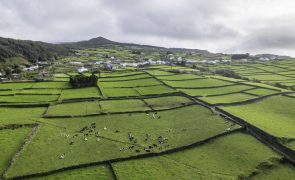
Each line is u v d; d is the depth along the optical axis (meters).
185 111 101.56
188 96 119.31
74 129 84.12
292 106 103.56
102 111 100.06
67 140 75.88
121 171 61.28
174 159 67.19
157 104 110.25
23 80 154.12
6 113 97.56
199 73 174.50
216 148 72.50
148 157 67.88
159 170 62.22
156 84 140.62
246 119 87.31
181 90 128.12
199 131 82.31
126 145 73.50
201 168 63.25
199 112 99.19
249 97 116.44
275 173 61.78
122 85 139.62
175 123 90.56
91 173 60.66
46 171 60.12
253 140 75.44
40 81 147.88
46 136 77.94
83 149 70.94
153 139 77.69
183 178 59.31
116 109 102.75
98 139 76.69
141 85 139.38
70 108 103.88
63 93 124.88
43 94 121.69
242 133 79.94
